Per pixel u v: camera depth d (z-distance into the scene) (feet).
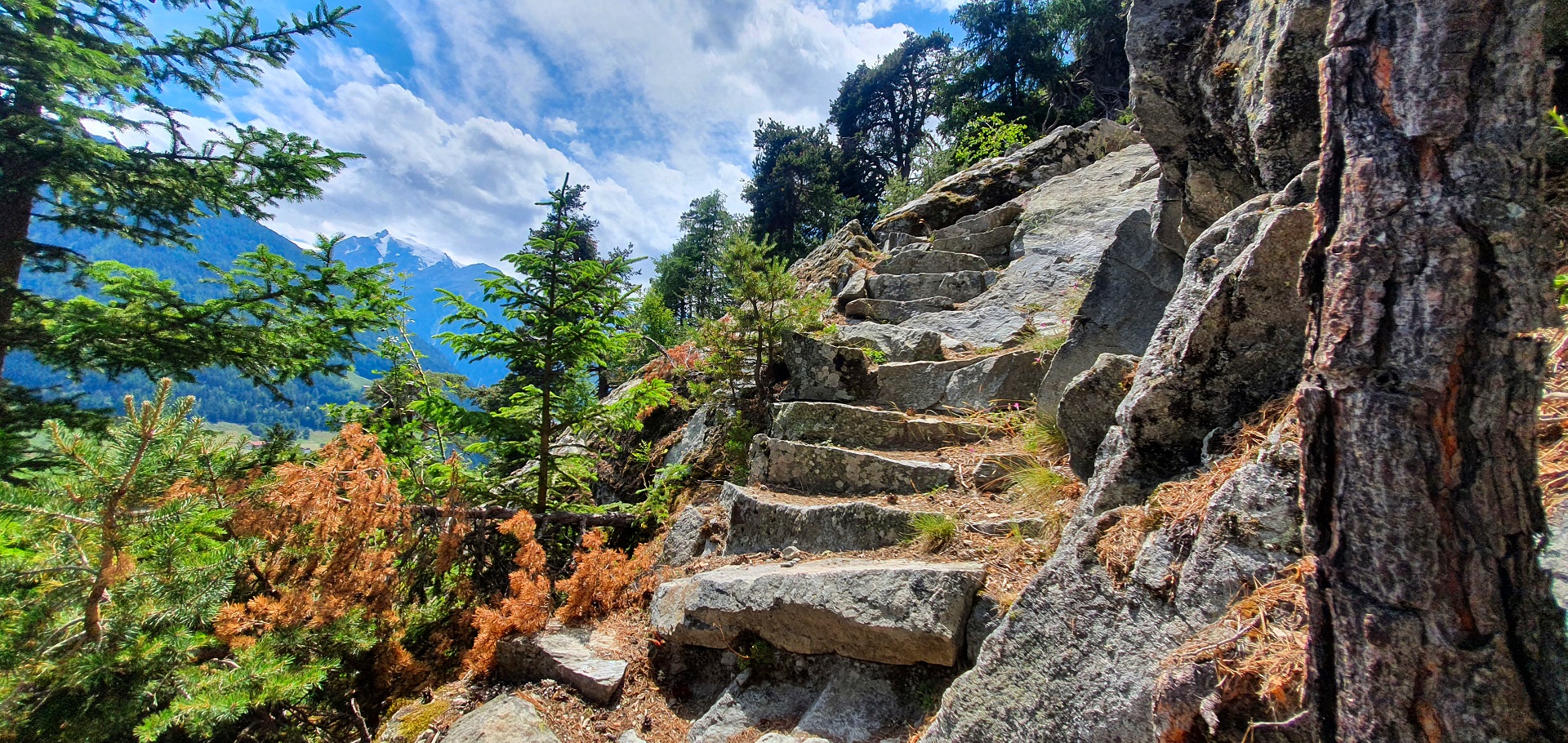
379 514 13.66
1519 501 3.35
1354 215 3.61
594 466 20.38
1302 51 8.95
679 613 11.52
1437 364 3.32
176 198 22.79
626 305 18.03
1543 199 3.25
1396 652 3.45
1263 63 10.08
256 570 12.79
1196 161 12.78
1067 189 30.45
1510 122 3.21
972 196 35.96
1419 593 3.39
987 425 15.70
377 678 12.25
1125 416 8.04
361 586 12.51
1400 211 3.43
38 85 19.88
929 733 7.29
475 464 19.71
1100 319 14.55
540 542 16.84
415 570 15.08
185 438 10.07
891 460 14.39
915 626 8.76
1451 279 3.28
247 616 11.66
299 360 23.65
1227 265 8.20
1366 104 3.55
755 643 10.46
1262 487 5.67
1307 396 3.85
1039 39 85.40
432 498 16.62
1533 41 3.16
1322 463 3.79
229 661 10.73
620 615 13.16
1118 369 9.87
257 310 21.75
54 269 21.97
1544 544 3.44
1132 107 13.07
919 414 17.67
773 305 20.76
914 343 20.43
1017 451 13.85
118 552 9.36
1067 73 87.25
